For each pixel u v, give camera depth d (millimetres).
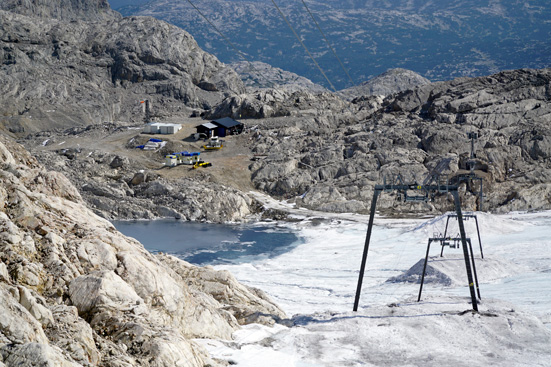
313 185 124438
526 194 104750
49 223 25172
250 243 93250
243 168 133875
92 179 126000
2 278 19719
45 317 18359
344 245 87500
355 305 34875
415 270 59531
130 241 28766
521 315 30312
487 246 72875
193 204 114250
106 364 18375
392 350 26172
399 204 113438
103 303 21641
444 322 29344
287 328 29281
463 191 109750
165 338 20719
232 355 23547
